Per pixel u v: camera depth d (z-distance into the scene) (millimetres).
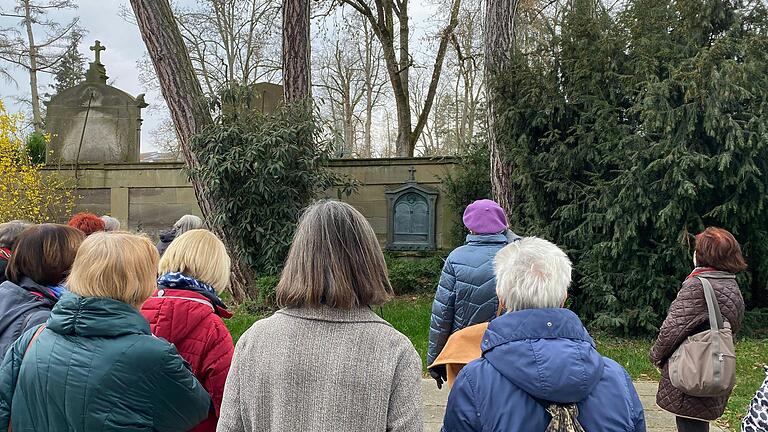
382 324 1828
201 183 9461
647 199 7199
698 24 7562
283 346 1757
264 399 1733
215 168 9109
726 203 7105
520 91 8531
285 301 1821
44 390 1970
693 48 7414
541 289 1882
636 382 5984
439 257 11398
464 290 3639
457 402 1854
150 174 13398
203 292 2695
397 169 12562
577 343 1785
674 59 7469
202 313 2604
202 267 2740
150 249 2248
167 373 2047
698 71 6840
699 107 6938
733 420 4977
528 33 13234
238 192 9453
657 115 6961
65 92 14383
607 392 1778
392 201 12359
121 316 2055
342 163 12734
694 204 7383
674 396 3527
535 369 1717
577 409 1742
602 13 8305
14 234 3322
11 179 12109
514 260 1996
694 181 7039
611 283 7711
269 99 13617
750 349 7133
